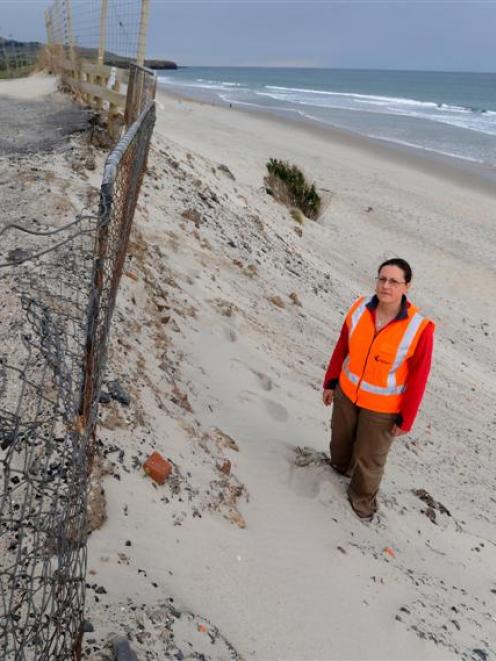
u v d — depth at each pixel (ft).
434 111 185.16
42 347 9.18
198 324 20.18
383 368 12.62
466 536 15.96
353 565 11.92
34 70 75.51
